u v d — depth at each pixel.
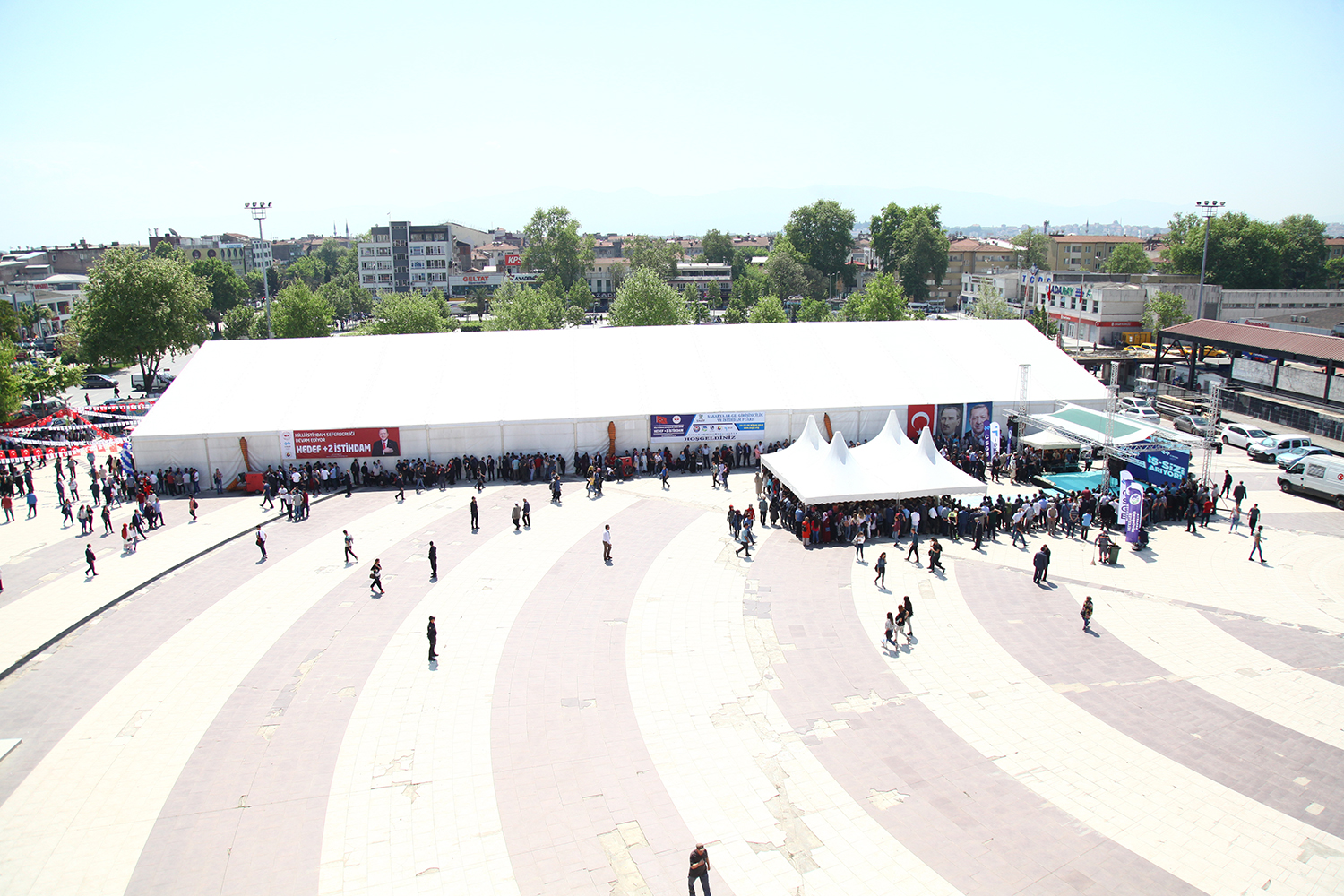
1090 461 45.94
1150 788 18.69
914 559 32.81
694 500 41.09
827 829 17.45
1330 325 87.12
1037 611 28.06
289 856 16.83
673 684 23.52
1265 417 59.38
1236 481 44.84
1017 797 18.45
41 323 131.12
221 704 22.67
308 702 22.73
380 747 20.62
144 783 19.27
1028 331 57.00
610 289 190.50
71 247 182.00
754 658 24.98
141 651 25.73
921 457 37.12
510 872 16.30
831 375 50.69
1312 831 17.17
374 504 41.09
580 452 46.41
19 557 33.56
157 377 87.25
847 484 35.00
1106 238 156.38
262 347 51.72
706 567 32.16
